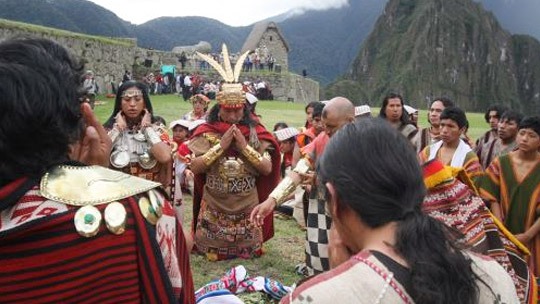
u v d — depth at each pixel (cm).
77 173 128
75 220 119
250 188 481
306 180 363
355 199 124
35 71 121
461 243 131
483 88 14750
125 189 130
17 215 117
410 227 120
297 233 599
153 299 128
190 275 150
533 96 16362
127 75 3064
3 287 113
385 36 16300
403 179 123
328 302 114
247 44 5762
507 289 132
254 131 467
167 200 146
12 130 118
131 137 366
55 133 124
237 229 484
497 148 571
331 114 340
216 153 452
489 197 400
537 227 379
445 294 114
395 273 117
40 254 115
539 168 388
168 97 3022
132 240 127
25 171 121
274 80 4112
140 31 15012
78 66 135
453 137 402
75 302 119
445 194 247
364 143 126
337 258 152
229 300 312
